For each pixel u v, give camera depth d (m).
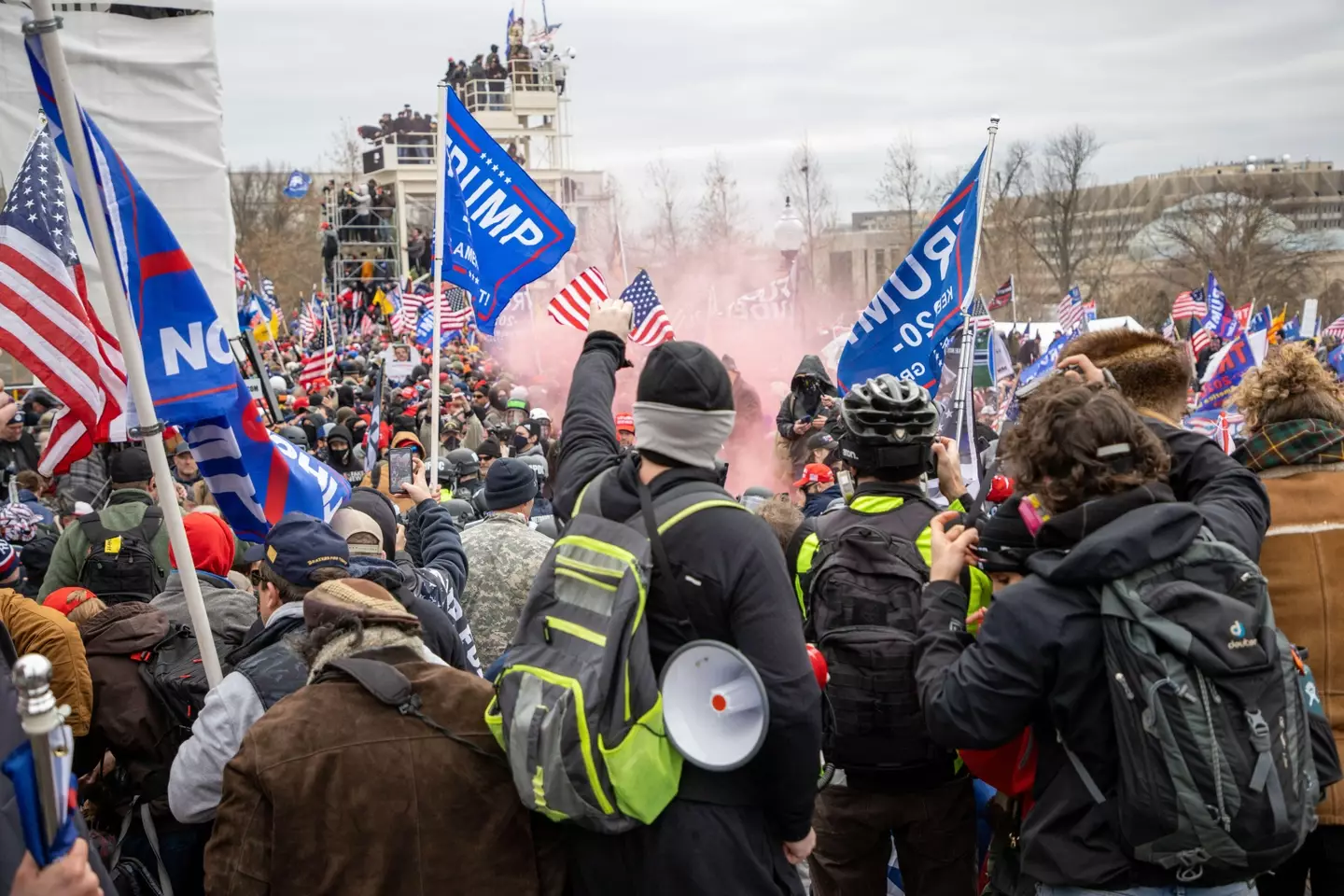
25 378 13.41
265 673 3.24
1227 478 3.18
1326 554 3.43
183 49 8.87
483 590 5.13
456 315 28.30
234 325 9.27
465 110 7.04
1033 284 71.62
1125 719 2.53
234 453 4.34
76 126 3.55
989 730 2.68
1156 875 2.62
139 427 3.67
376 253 63.09
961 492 3.86
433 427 6.45
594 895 2.83
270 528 4.45
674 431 2.79
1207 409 12.84
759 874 2.70
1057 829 2.72
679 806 2.69
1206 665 2.45
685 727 2.56
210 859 2.78
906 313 6.64
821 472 6.69
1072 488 2.74
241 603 4.42
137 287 4.05
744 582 2.68
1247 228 67.31
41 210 4.42
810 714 2.65
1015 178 61.50
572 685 2.54
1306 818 2.54
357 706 2.84
